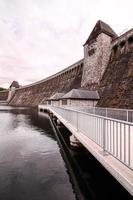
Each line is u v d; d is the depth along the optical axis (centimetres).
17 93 13050
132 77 2688
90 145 687
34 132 2228
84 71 4806
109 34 4212
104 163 521
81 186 792
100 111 2275
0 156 1260
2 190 767
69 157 1151
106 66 4000
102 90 3547
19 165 1077
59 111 2173
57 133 2141
